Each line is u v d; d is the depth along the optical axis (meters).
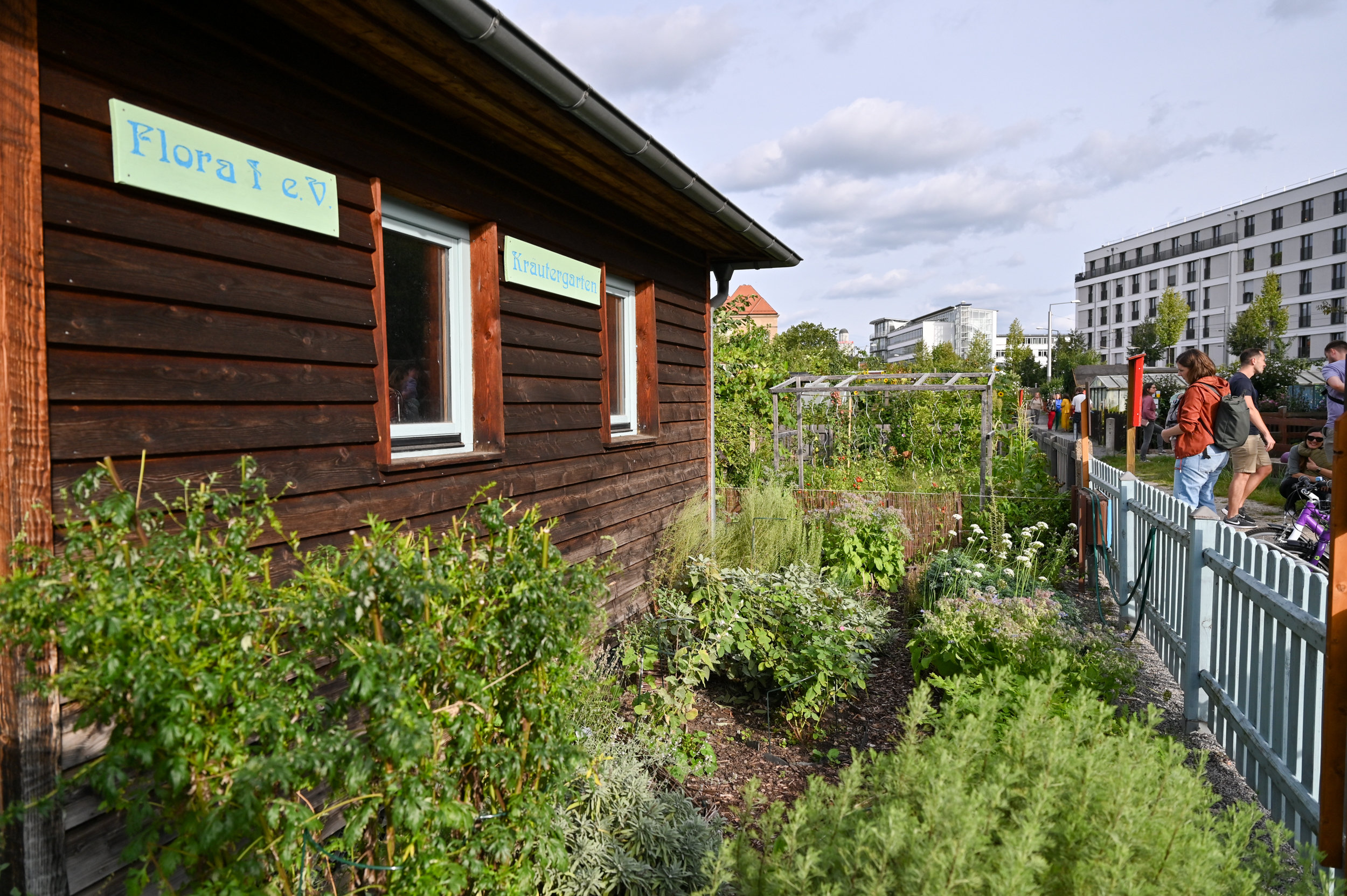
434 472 3.68
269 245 2.81
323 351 3.04
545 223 4.69
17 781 1.99
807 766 3.88
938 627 4.72
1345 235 56.47
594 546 5.23
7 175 2.01
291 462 2.88
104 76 2.27
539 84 3.34
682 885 2.74
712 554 5.58
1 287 1.99
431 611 1.91
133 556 1.66
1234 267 66.50
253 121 2.76
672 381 6.63
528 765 2.23
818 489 10.84
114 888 2.22
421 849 1.88
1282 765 3.06
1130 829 1.94
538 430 4.59
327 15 2.78
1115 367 25.16
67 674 1.52
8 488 1.99
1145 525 5.70
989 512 7.98
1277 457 15.53
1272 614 3.22
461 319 4.11
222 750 1.57
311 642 1.83
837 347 68.69
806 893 1.90
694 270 7.14
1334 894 1.84
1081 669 3.90
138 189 2.34
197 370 2.52
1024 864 1.76
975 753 2.36
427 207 3.80
